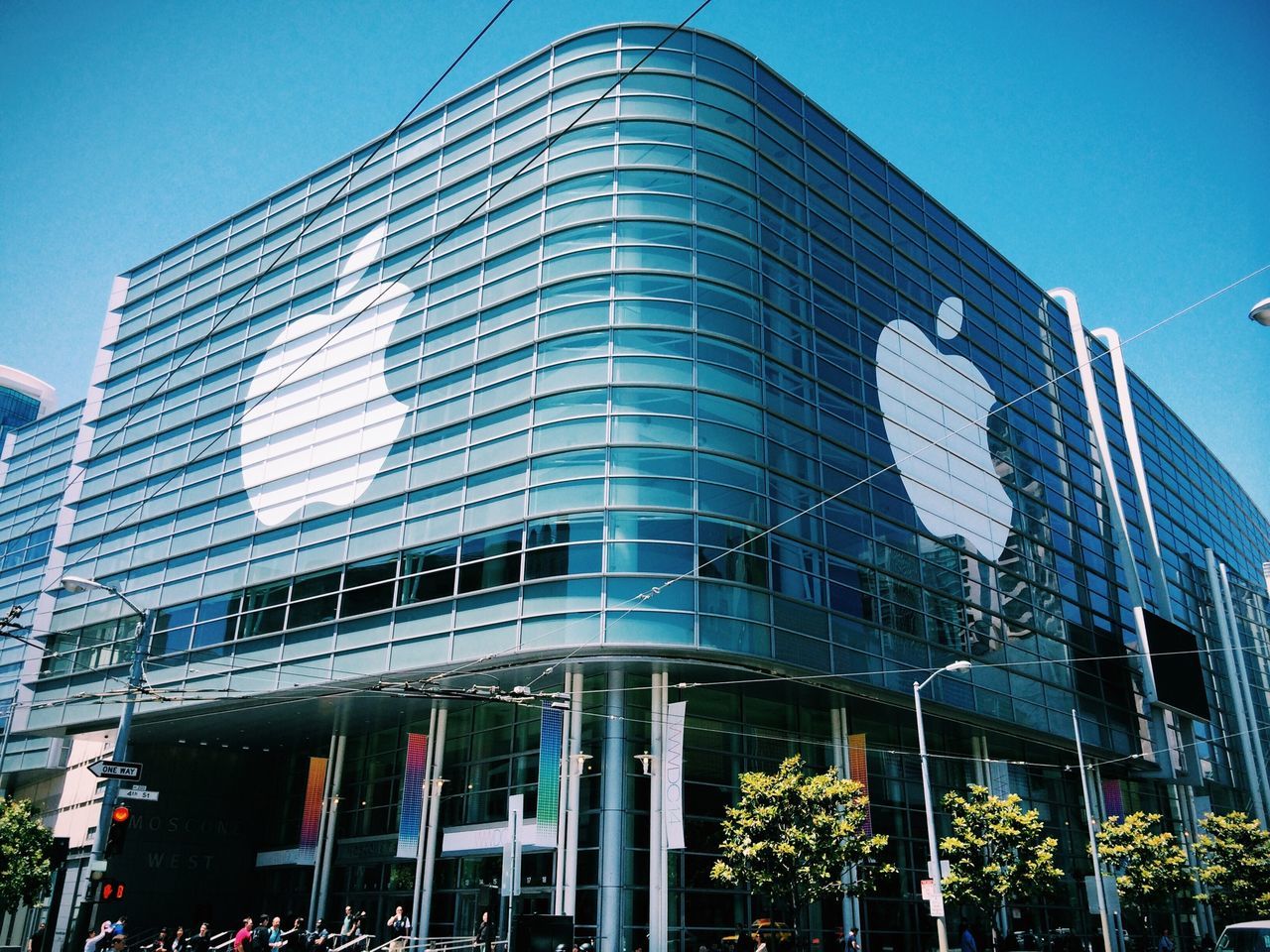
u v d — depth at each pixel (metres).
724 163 37.69
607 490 31.95
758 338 36.00
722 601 31.41
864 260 43.00
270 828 47.50
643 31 39.06
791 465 35.28
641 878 30.19
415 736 36.69
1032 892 32.50
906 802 38.75
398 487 37.00
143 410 48.69
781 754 35.31
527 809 32.91
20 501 59.94
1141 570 58.12
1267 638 80.00
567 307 35.03
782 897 27.31
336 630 36.31
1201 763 57.34
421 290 40.06
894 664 36.16
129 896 43.22
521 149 39.22
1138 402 66.38
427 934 34.41
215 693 36.19
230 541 41.50
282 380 43.12
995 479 46.38
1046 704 43.91
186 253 51.22
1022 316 53.75
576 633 30.58
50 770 48.38
